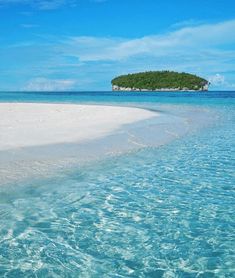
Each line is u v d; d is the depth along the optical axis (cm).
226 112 2727
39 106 2838
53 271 435
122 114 2195
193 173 870
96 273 432
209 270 439
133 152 1092
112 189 739
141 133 1455
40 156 970
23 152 1003
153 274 430
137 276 427
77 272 434
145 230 550
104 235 532
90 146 1134
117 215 606
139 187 756
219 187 759
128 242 511
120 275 429
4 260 457
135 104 3900
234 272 435
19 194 690
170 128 1656
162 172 877
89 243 507
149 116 2127
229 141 1334
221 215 609
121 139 1284
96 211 621
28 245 497
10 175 795
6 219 579
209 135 1482
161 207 643
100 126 1590
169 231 546
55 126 1541
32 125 1554
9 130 1379
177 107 3347
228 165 952
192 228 558
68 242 509
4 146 1066
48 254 474
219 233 541
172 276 426
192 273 432
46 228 551
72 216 598
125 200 677
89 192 717
